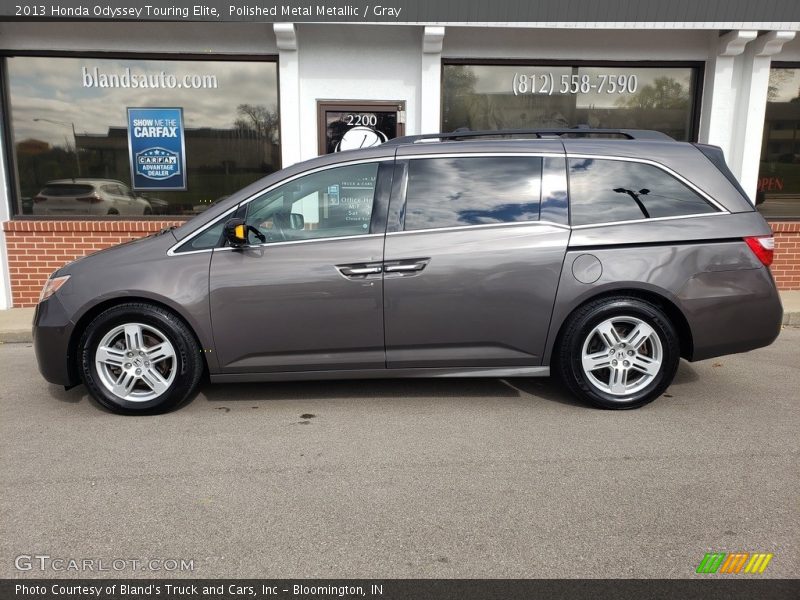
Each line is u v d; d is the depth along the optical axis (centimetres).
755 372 514
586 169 420
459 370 424
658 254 409
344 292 405
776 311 420
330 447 371
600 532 281
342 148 778
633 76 791
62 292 412
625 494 314
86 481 330
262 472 340
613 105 799
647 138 446
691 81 799
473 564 259
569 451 363
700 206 419
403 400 448
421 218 413
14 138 756
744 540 274
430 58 746
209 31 742
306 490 320
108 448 371
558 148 423
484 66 781
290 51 740
